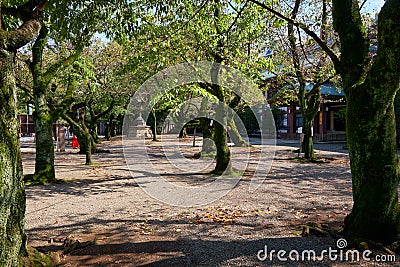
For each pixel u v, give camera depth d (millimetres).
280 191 7094
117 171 10211
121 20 5676
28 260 3139
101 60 13297
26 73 11211
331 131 26797
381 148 3645
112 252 3789
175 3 6242
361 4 9102
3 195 2623
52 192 7160
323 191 7074
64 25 5312
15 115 2850
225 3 7719
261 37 10086
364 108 3607
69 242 4023
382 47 3379
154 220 5039
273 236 4230
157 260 3557
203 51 7836
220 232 4441
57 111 8414
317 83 11680
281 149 17406
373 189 3697
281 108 29344
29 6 3174
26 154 16625
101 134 41719
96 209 5734
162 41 7258
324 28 9711
